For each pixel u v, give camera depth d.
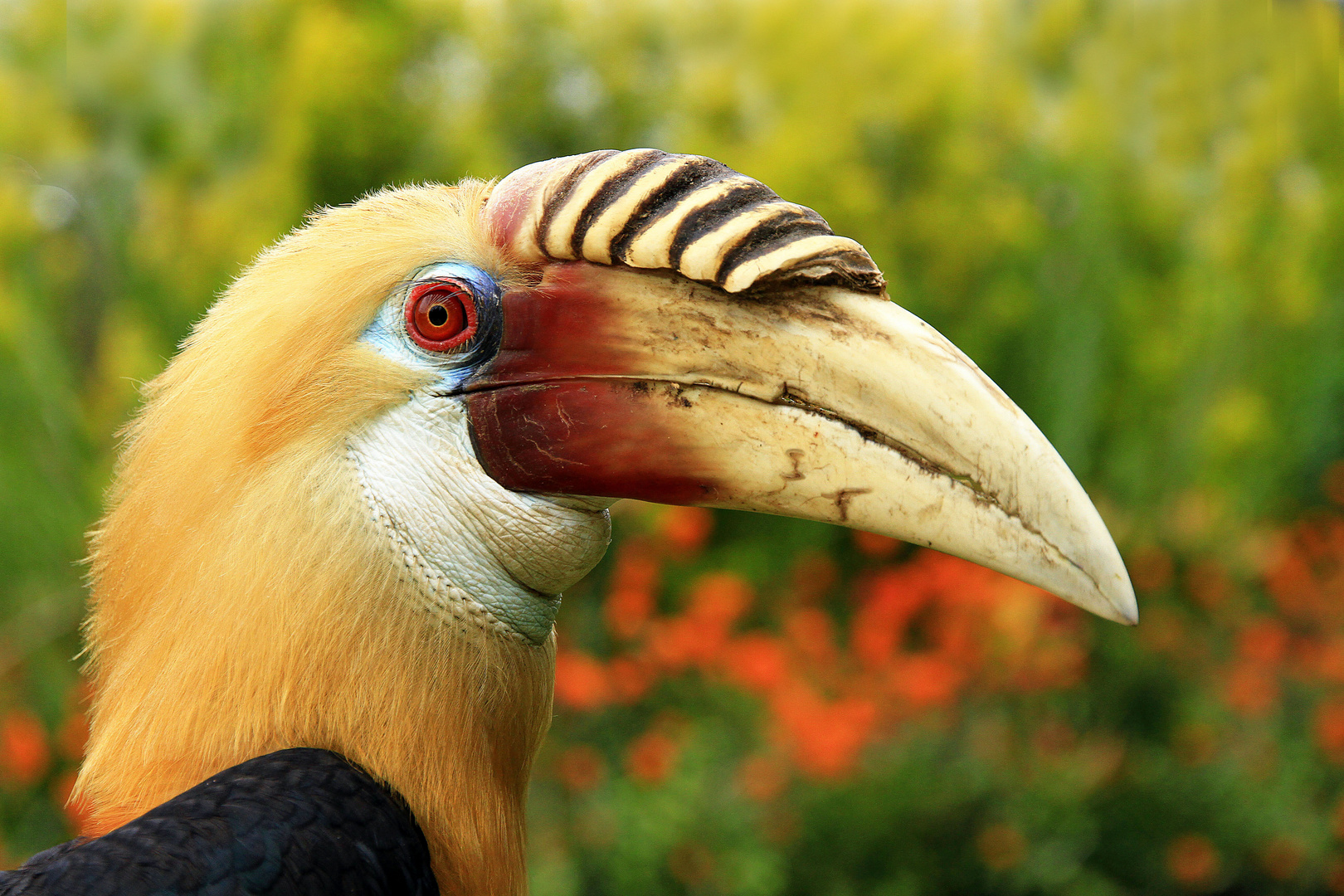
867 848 8.18
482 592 3.15
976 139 13.66
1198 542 11.97
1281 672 10.59
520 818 3.39
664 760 8.05
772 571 11.27
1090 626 10.20
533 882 7.76
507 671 3.20
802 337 2.98
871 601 9.80
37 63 11.53
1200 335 14.05
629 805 8.00
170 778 3.04
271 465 3.01
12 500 9.55
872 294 3.02
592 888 7.88
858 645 9.31
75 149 11.53
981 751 8.98
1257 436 13.74
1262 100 15.12
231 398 3.06
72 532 9.74
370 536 3.04
